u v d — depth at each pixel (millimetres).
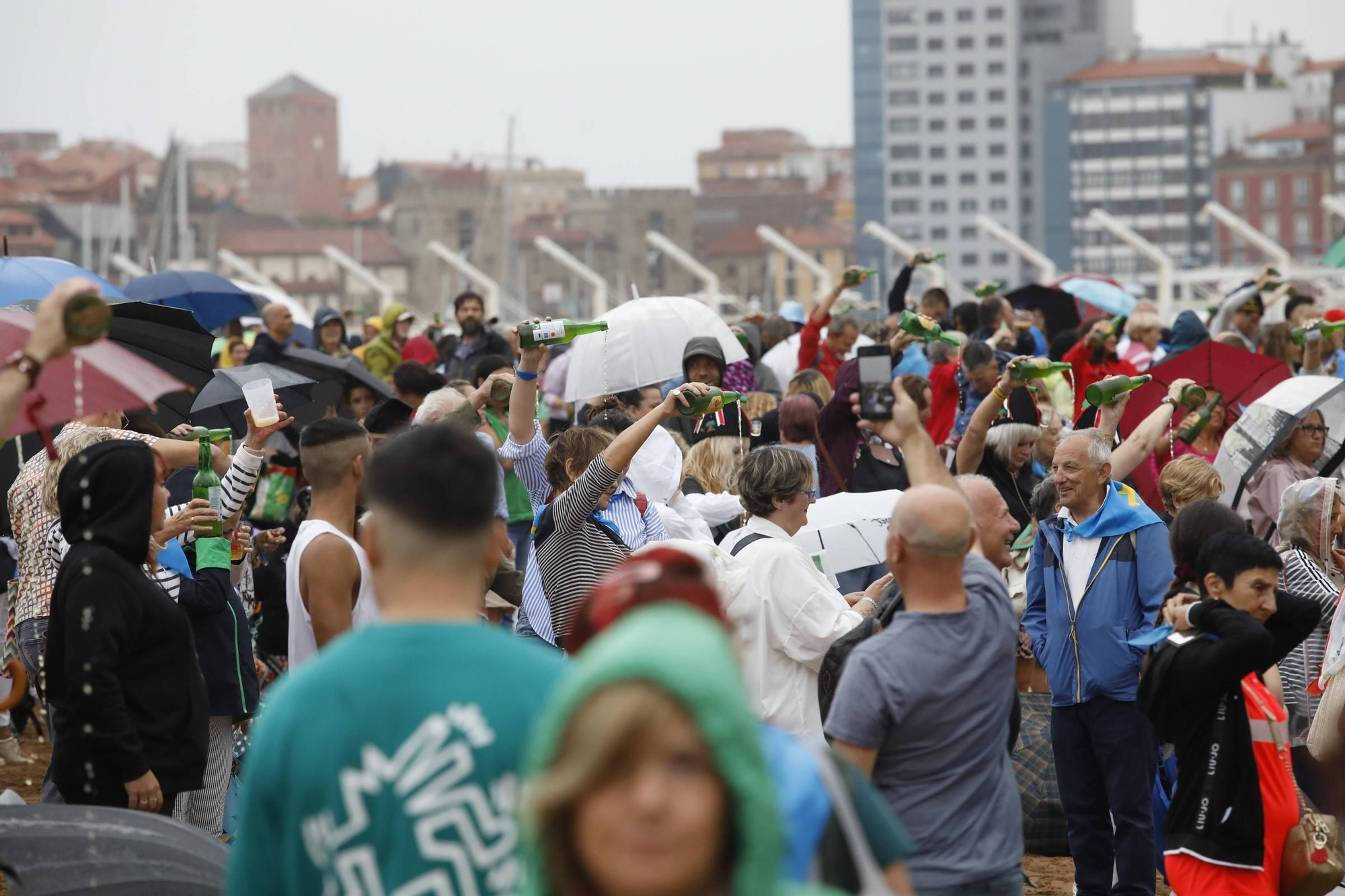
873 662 15180
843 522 26703
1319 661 24188
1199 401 25297
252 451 23141
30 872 16000
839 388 32906
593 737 7605
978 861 15258
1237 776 19188
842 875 10633
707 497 29609
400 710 10109
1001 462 30141
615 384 36594
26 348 12469
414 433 11133
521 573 26484
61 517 20844
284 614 28578
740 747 7578
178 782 19156
